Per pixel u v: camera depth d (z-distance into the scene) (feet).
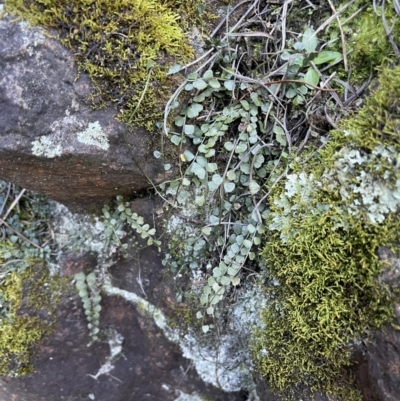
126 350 1.63
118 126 1.18
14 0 1.08
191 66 1.22
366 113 1.04
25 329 1.48
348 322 1.06
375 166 0.99
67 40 1.10
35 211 1.59
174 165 1.30
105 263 1.58
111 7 1.10
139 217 1.40
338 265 1.06
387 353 0.98
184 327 1.55
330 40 1.20
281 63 1.26
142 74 1.14
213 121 1.28
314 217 1.10
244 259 1.28
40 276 1.53
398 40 1.09
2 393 1.56
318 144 1.19
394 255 0.96
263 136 1.27
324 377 1.14
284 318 1.23
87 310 1.55
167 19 1.17
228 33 1.23
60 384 1.57
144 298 1.57
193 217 1.38
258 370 1.33
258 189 1.24
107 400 1.63
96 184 1.32
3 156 1.14
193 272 1.45
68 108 1.14
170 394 1.63
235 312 1.45
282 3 1.27
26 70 1.09
